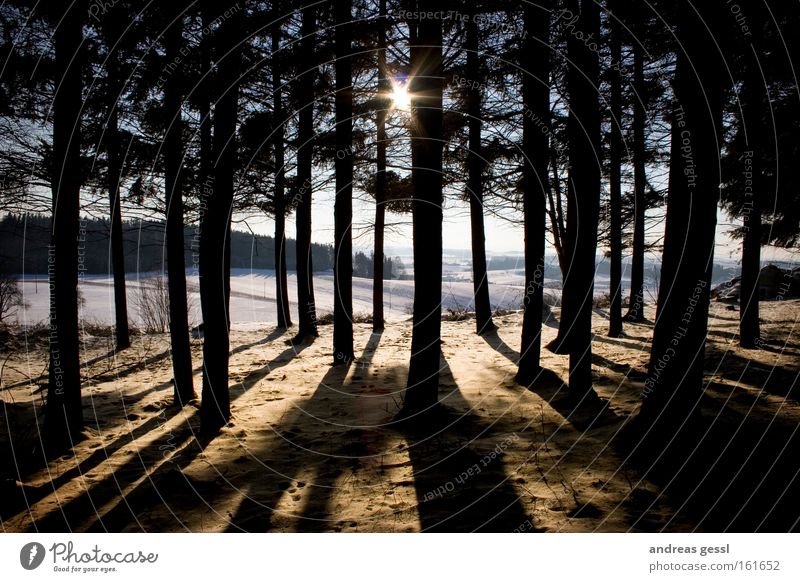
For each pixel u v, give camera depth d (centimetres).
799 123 875
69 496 369
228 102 523
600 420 471
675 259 402
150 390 721
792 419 394
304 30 923
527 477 364
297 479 393
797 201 1056
